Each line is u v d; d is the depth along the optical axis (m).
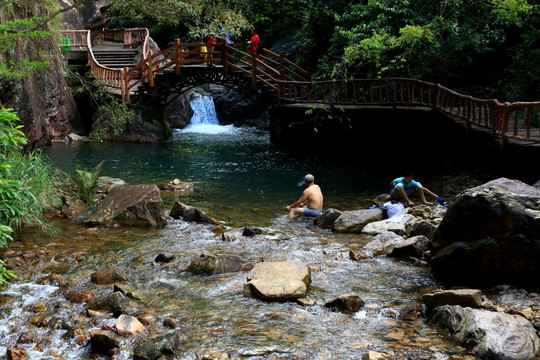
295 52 27.67
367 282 6.38
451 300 5.38
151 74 21.53
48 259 7.15
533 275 5.71
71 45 24.08
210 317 5.37
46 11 19.19
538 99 15.73
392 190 10.04
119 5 14.06
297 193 12.03
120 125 21.47
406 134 15.72
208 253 6.96
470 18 17.53
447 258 6.27
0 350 4.75
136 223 9.12
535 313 5.11
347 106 17.56
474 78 19.58
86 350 4.79
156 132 22.09
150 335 4.95
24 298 5.84
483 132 12.16
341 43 19.56
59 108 20.75
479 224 6.01
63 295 5.96
